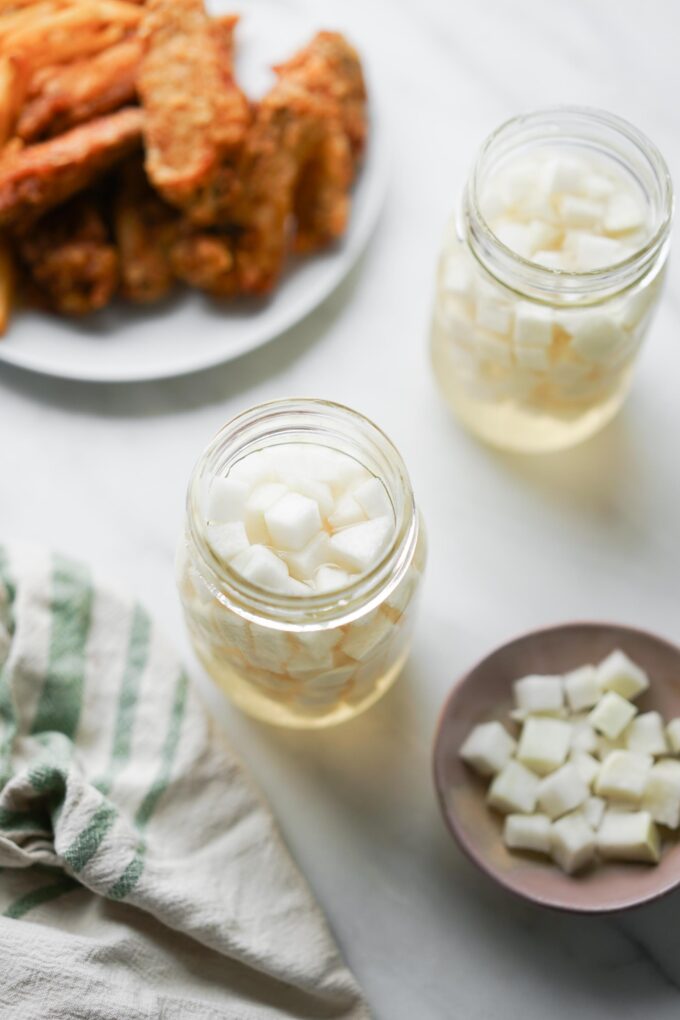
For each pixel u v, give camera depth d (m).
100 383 0.62
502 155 0.56
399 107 0.65
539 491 0.61
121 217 0.62
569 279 0.52
